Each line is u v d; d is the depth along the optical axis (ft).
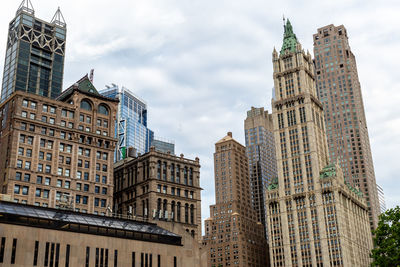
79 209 455.22
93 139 488.44
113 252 376.27
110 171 492.13
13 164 430.20
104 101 513.86
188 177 552.82
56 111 474.08
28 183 431.84
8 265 321.32
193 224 529.86
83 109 496.64
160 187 522.06
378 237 360.89
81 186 465.47
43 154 451.12
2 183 432.25
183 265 417.90
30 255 332.80
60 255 347.15
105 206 474.90
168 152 549.54
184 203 532.32
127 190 544.62
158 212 507.30
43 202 435.12
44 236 344.08
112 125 512.22
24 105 457.27
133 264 384.27
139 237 399.85
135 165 547.08
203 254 442.91
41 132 456.45
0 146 454.81
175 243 420.36
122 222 416.05
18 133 442.50
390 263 340.80
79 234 362.74
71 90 504.02
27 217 344.28
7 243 326.24
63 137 470.80
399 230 346.95
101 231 378.73
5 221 330.95
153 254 399.85
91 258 362.12
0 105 479.00
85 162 476.13
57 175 451.53
